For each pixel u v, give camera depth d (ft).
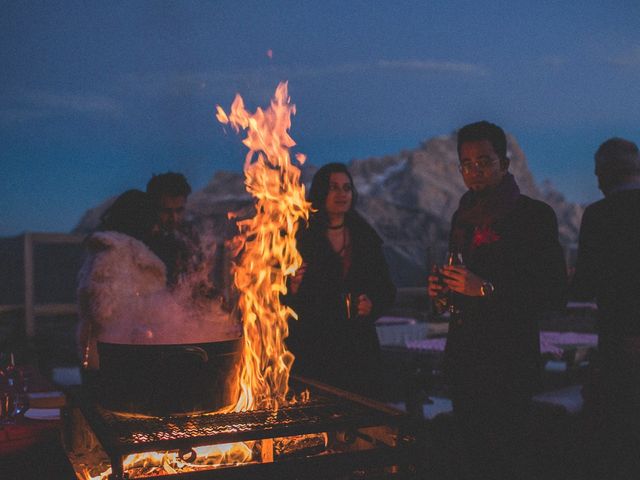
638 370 8.73
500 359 7.29
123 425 5.51
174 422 5.62
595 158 9.53
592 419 9.74
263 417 5.79
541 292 7.23
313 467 5.21
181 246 9.66
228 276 13.10
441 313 8.07
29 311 16.60
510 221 7.41
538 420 12.51
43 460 6.45
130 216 9.52
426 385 12.02
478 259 7.58
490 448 7.38
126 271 8.20
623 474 9.50
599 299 9.13
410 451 5.56
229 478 4.96
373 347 9.93
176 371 5.65
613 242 8.89
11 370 7.23
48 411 7.16
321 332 9.77
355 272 10.11
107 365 5.83
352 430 5.59
